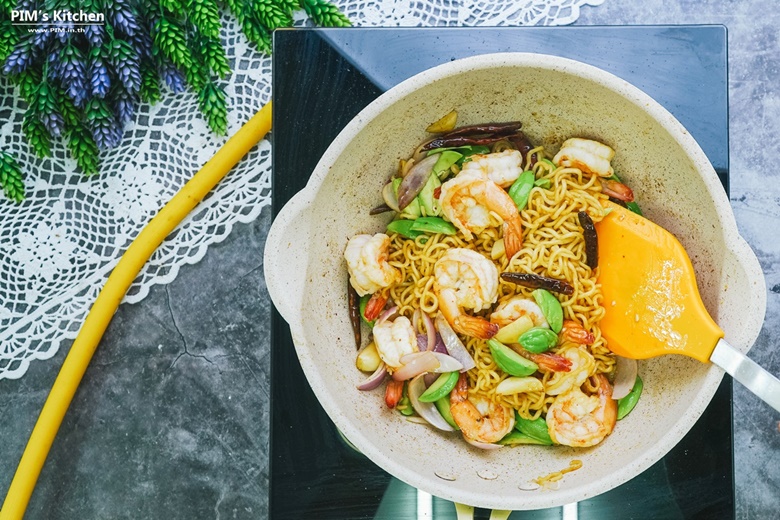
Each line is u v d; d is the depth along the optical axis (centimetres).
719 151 64
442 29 66
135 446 78
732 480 65
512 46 65
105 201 77
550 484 60
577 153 63
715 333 58
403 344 63
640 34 65
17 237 77
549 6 74
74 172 77
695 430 66
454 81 60
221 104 74
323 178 59
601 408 63
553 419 63
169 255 77
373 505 67
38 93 72
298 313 60
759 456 75
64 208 77
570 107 62
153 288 77
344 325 65
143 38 73
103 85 71
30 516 78
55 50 72
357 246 64
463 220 64
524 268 64
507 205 62
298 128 66
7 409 78
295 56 66
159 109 77
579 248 65
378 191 66
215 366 78
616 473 58
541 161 65
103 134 73
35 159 77
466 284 63
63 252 77
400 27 66
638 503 66
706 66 65
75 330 78
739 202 75
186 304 77
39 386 78
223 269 77
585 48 65
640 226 62
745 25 75
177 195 76
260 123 74
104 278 77
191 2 72
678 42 65
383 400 65
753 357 75
